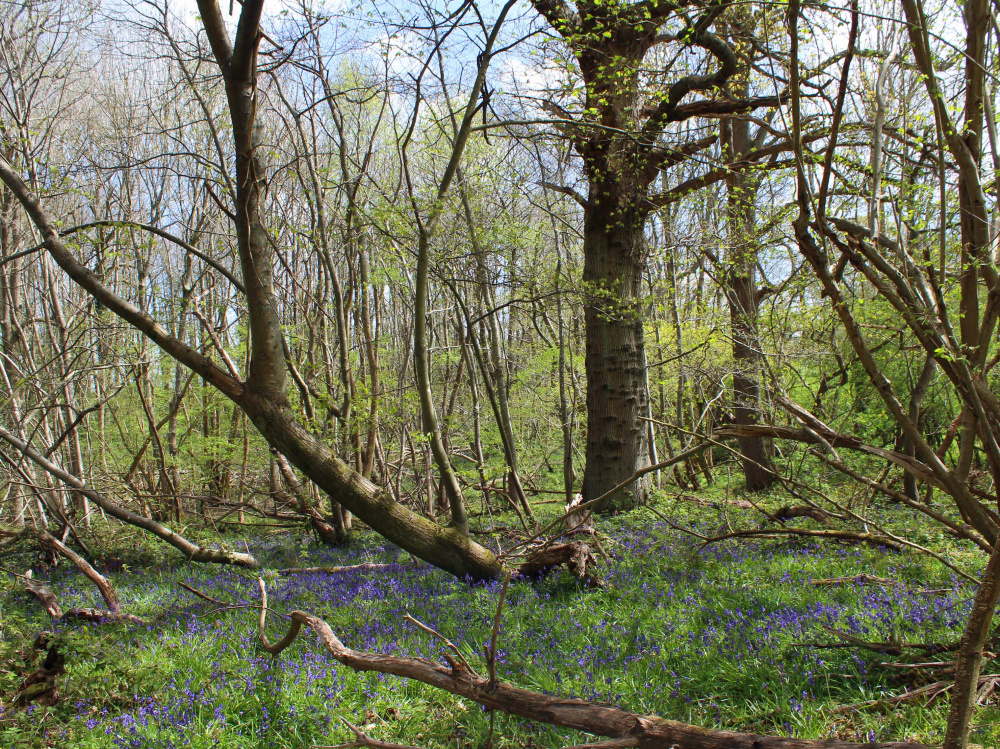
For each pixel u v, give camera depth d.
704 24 9.38
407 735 4.51
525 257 13.20
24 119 13.37
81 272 7.95
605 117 11.55
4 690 5.21
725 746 3.28
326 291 15.76
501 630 6.27
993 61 4.32
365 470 11.30
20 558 13.16
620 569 8.14
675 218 14.94
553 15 10.30
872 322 8.27
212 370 8.01
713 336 12.85
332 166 14.66
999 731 3.58
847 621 5.51
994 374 7.32
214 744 4.39
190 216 15.97
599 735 3.63
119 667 5.48
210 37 7.47
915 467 4.55
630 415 12.88
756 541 9.13
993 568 2.65
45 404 12.27
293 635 5.27
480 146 13.37
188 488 17.58
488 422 21.62
